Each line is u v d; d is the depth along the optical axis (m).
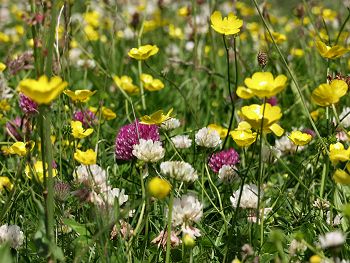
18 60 1.07
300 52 1.43
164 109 1.22
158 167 0.93
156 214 0.82
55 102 1.02
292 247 0.73
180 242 0.75
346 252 0.74
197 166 0.95
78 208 0.79
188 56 1.55
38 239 0.69
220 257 0.77
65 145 0.95
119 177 0.89
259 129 0.70
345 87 0.74
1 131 1.09
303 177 0.91
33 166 0.79
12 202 0.81
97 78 1.30
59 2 0.70
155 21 1.72
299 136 0.82
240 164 0.96
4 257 0.67
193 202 0.73
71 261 0.74
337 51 0.79
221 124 1.16
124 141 0.87
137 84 1.35
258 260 0.72
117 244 0.76
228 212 0.85
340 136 0.93
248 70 1.24
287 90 1.23
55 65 1.01
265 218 0.80
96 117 1.05
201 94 1.24
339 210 0.78
